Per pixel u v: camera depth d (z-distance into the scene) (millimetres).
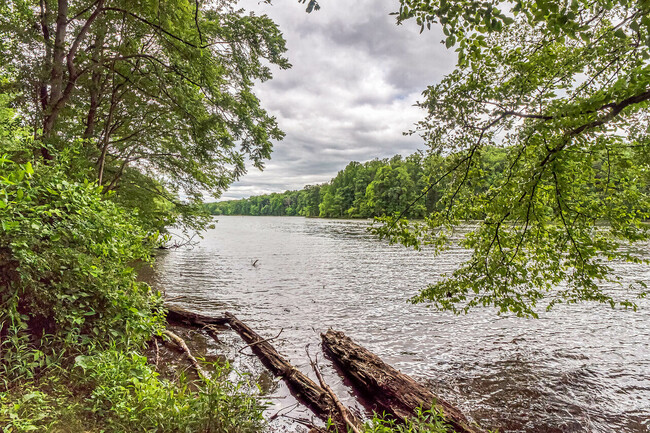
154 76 9078
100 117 11312
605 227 3391
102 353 3432
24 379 3041
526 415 4887
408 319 9180
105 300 3906
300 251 26203
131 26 8555
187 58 8289
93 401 3066
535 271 3951
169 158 12484
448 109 3314
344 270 17500
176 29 7891
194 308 9836
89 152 9273
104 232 3852
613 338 7875
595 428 4637
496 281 3895
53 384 3104
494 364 6512
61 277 3467
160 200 13531
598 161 3355
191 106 9383
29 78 6746
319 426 4383
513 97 3148
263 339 6930
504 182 3750
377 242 34219
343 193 102875
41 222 3238
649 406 5160
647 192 3287
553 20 2215
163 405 3150
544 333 8156
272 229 58938
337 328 8398
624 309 10133
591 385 5750
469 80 3311
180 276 14930
